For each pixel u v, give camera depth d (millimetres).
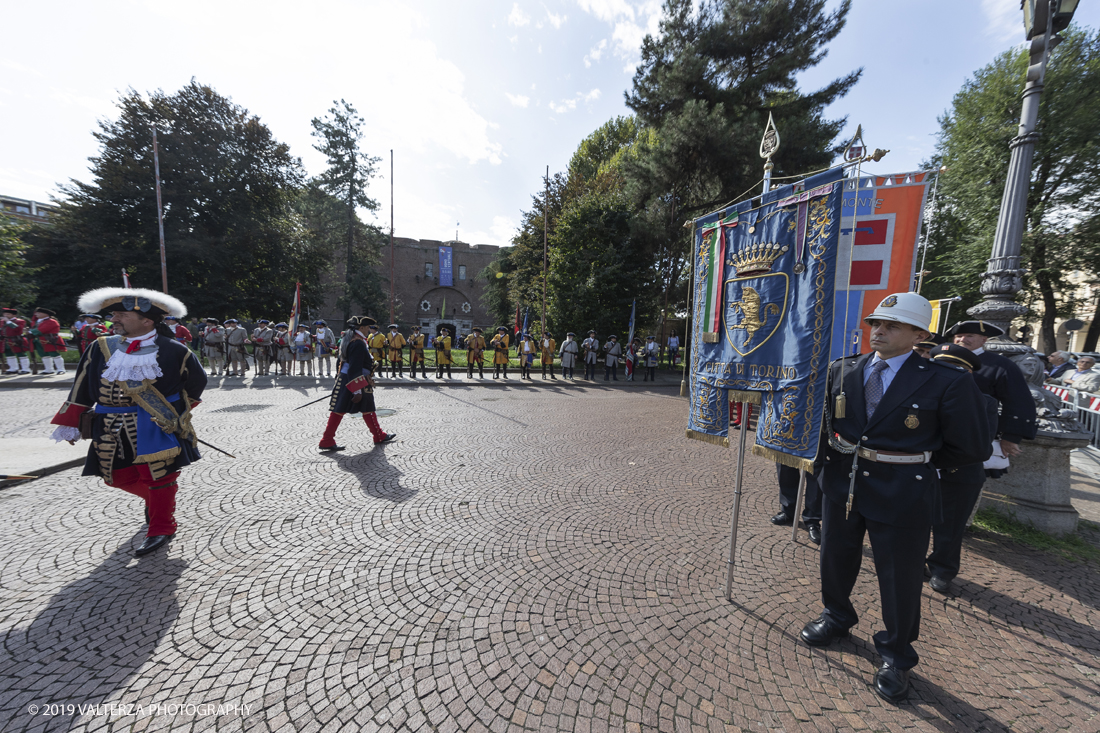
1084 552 3469
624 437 7055
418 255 42438
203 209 24703
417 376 15430
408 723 1833
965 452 2033
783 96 19172
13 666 2064
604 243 19781
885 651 2113
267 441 6148
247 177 25703
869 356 2342
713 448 6512
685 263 20391
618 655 2252
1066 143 14617
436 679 2074
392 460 5441
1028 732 1833
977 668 2219
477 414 8680
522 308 25312
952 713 1930
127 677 2025
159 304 3236
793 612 2650
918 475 2051
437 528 3641
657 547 3424
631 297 19484
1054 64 14898
